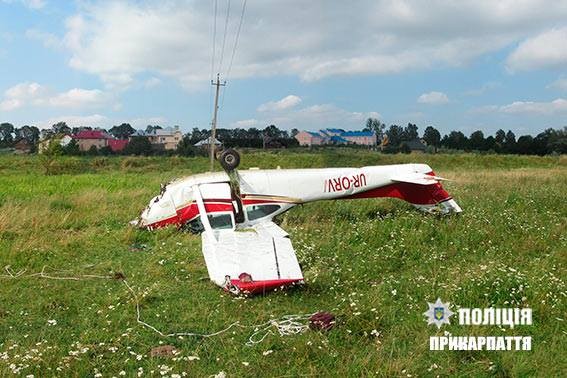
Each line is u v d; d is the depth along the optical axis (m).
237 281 7.58
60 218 12.78
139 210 14.30
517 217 12.26
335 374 5.30
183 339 6.23
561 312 6.65
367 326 6.31
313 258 9.44
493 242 10.37
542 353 5.64
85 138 87.62
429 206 13.20
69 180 24.72
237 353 5.85
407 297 7.25
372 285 8.16
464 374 5.33
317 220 12.92
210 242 9.00
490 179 21.64
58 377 5.27
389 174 13.20
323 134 119.56
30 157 42.53
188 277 8.67
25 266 9.35
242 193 11.84
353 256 9.58
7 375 5.18
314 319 6.44
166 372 5.23
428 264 9.01
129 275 8.86
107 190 19.25
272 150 54.62
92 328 6.61
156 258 9.66
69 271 9.11
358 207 13.99
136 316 6.98
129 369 5.52
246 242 8.88
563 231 11.14
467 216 12.34
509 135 72.31
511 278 7.43
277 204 12.15
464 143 71.88
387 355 5.68
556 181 20.52
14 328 6.70
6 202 15.21
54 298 7.71
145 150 59.47
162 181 23.69
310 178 12.52
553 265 8.60
